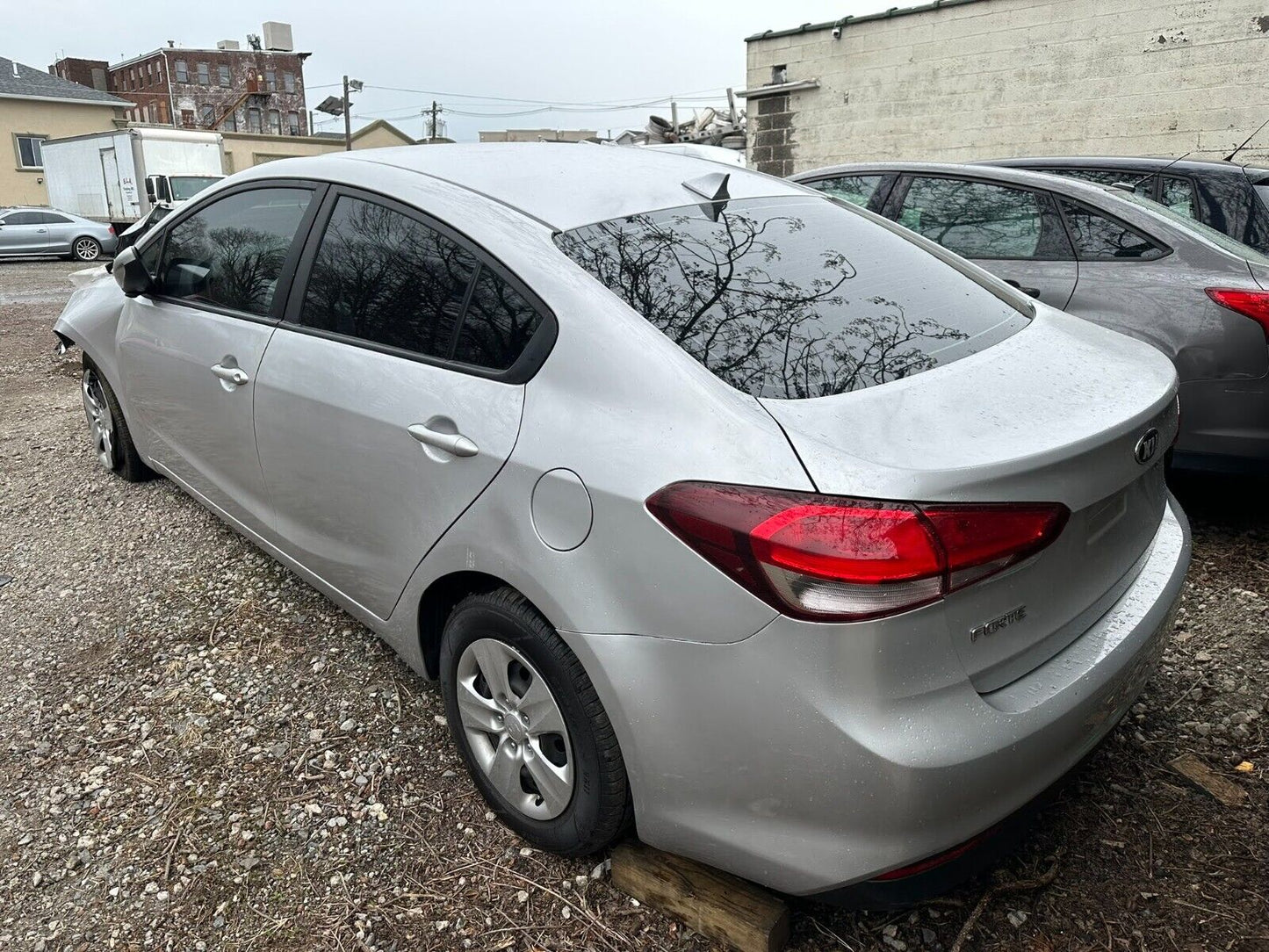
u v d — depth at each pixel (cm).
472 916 204
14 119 3269
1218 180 488
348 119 4456
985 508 159
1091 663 182
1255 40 923
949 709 162
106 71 6975
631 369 186
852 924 200
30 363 820
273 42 7994
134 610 335
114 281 425
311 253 274
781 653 161
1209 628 312
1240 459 367
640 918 203
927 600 156
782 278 217
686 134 1919
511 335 210
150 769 254
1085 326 246
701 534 166
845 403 177
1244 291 356
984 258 445
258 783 247
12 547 393
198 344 319
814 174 535
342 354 253
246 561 367
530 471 194
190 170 2344
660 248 216
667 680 175
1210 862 215
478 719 226
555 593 188
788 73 1311
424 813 235
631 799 194
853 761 158
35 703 286
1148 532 214
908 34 1176
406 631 248
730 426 171
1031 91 1088
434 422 220
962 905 204
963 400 182
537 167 253
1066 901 205
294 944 199
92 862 223
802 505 159
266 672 295
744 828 175
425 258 236
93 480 463
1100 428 178
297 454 270
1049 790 182
